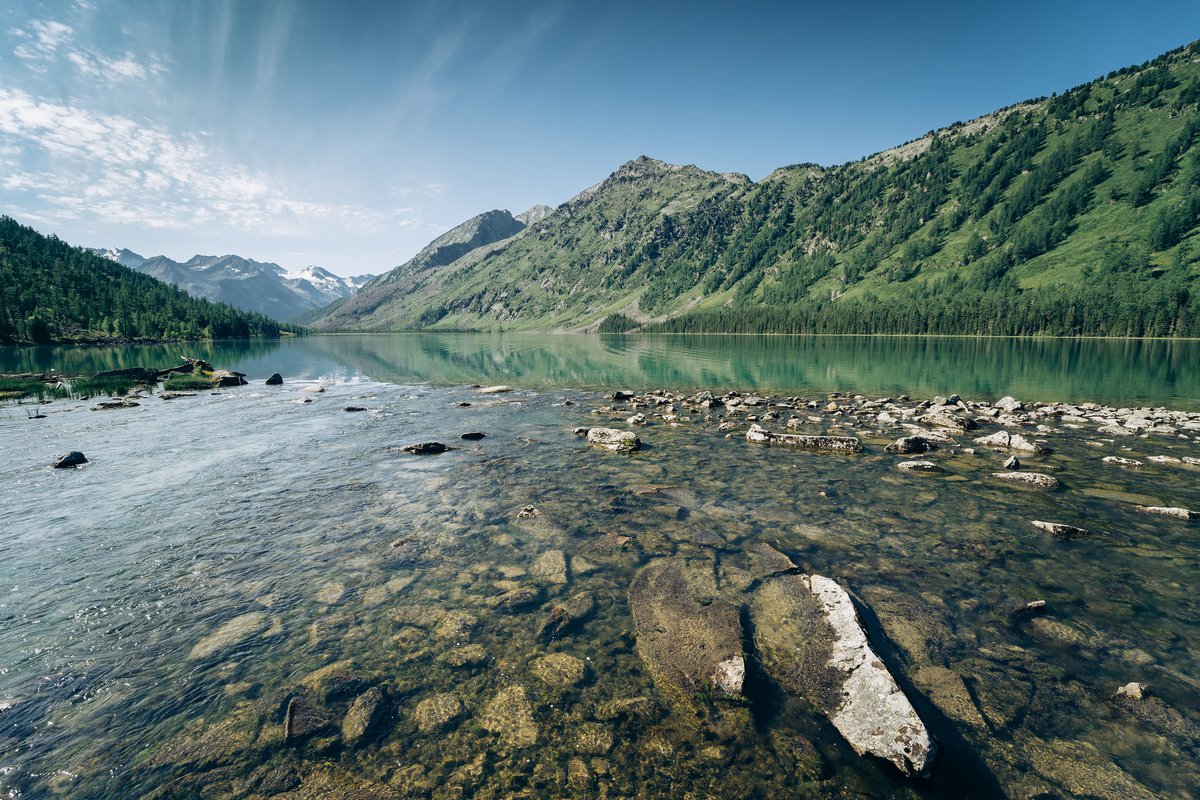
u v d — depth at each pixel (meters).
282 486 16.25
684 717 6.73
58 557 11.29
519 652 8.03
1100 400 34.91
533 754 6.21
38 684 7.31
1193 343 106.31
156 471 17.89
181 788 5.75
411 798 5.63
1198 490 15.34
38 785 5.77
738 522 13.18
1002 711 6.67
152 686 7.30
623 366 68.69
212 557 11.30
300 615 9.06
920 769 5.71
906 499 14.84
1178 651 7.83
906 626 8.54
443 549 11.66
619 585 10.03
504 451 20.88
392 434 24.28
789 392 40.62
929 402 32.56
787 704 6.92
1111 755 6.00
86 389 40.28
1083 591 9.62
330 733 6.48
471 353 106.88
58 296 158.38
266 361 83.44
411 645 8.20
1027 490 15.55
